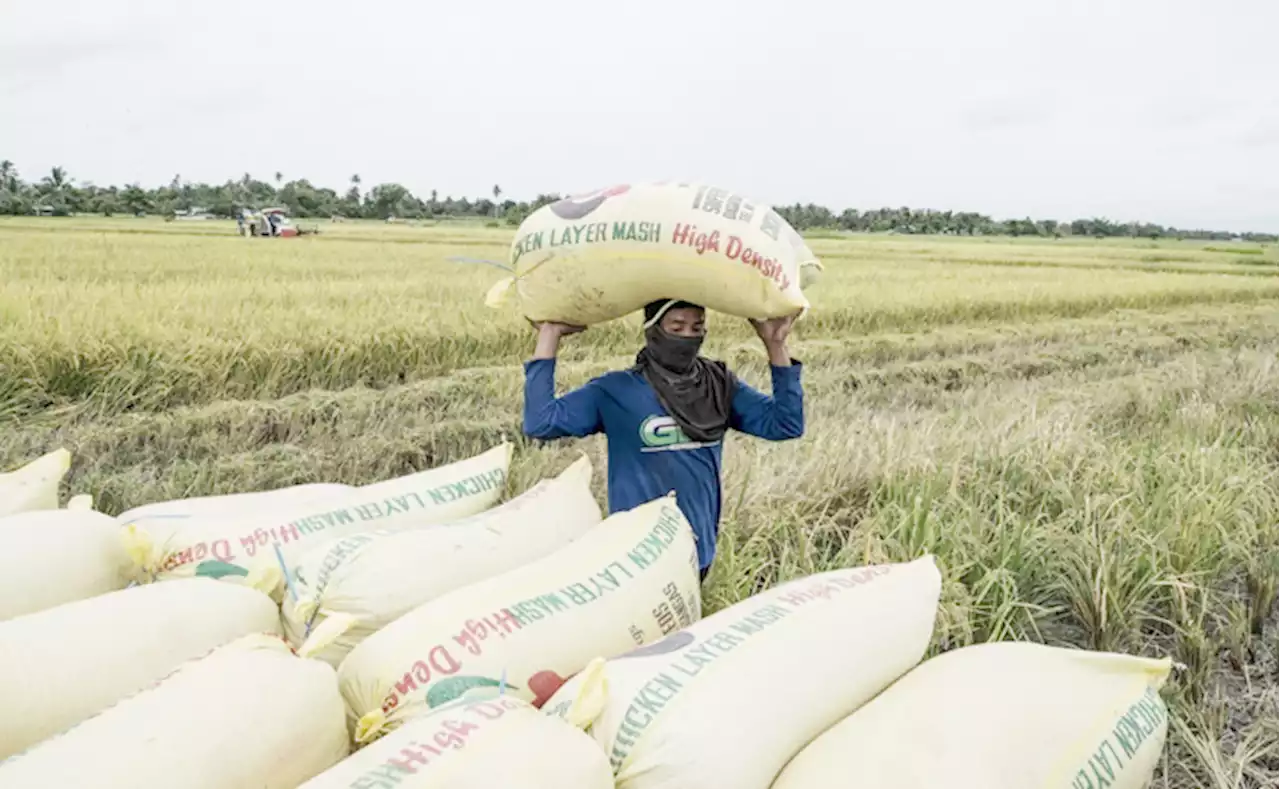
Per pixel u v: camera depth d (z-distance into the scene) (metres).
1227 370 10.07
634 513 2.64
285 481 5.50
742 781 1.80
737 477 4.87
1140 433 7.22
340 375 8.48
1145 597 3.95
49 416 6.78
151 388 7.29
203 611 2.17
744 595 3.53
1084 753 2.04
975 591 3.83
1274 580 4.11
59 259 17.78
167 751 1.59
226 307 10.37
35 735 1.80
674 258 2.60
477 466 3.50
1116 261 35.38
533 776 1.58
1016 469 5.34
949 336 12.36
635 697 1.84
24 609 2.28
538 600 2.22
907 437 5.77
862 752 1.92
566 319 2.86
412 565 2.41
